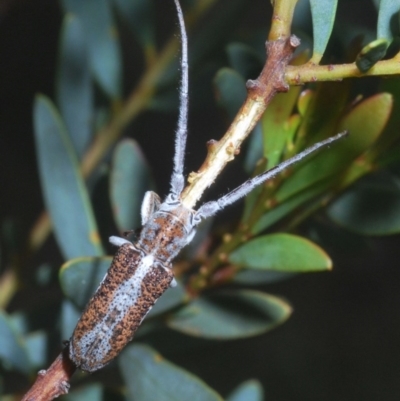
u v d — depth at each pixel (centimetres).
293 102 16
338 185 17
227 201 17
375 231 17
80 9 19
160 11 28
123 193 18
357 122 16
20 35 30
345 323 27
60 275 17
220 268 17
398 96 16
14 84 30
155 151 29
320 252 16
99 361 17
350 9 24
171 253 17
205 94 19
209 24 19
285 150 17
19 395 18
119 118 19
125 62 28
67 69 19
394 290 27
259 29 19
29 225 29
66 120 19
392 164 17
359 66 15
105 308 17
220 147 16
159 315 17
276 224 17
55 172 18
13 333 17
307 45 18
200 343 18
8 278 19
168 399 17
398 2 15
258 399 18
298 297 27
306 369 25
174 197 18
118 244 18
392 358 26
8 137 30
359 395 25
